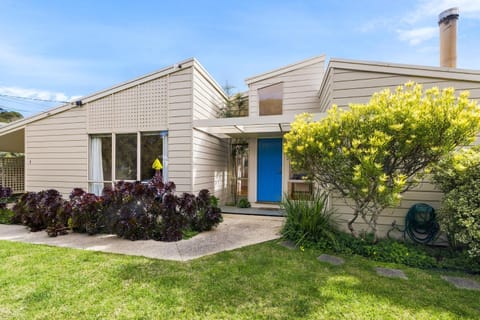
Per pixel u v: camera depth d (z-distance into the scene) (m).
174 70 7.05
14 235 5.36
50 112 8.07
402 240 4.86
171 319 2.45
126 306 2.65
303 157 4.60
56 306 2.64
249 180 9.00
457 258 3.89
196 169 7.18
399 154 3.93
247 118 6.47
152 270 3.52
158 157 7.22
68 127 7.98
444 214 4.02
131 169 7.44
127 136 7.50
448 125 3.69
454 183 3.96
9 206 8.55
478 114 3.63
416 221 4.72
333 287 3.10
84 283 3.12
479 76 4.68
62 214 5.55
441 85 4.91
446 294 2.98
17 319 2.43
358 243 4.46
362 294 2.95
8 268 3.53
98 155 7.78
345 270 3.62
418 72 5.02
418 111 3.77
